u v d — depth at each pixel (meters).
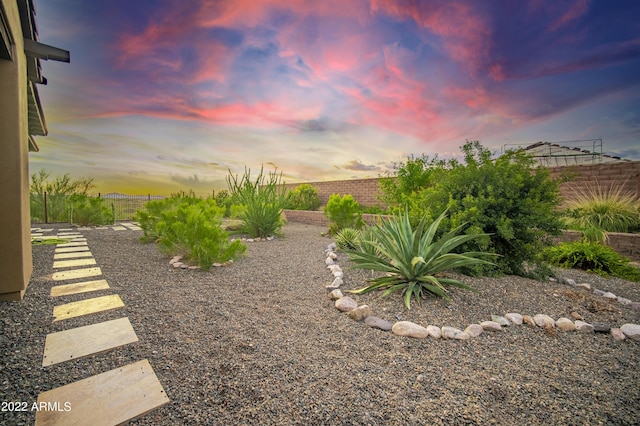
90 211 10.36
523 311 2.94
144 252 5.65
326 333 2.41
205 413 1.42
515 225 4.09
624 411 1.54
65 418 1.34
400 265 3.35
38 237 7.36
